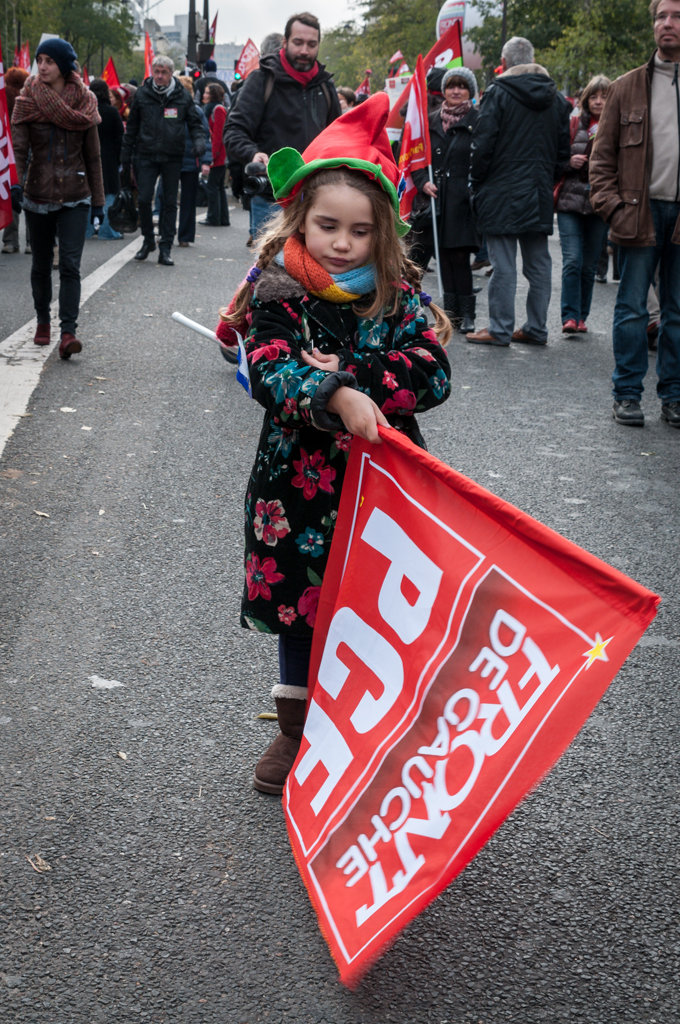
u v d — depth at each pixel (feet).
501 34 123.85
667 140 18.31
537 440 18.29
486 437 18.29
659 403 21.65
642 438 18.79
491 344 26.86
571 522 14.38
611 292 36.68
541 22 122.93
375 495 6.64
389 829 6.18
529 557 5.63
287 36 21.17
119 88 57.00
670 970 6.56
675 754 9.03
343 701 6.86
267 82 21.26
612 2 102.89
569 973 6.49
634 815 8.15
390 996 6.23
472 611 5.87
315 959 6.48
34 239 22.17
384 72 216.13
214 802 7.98
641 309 19.22
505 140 25.11
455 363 24.36
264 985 6.26
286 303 7.06
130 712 9.14
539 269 26.50
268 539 7.42
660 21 17.85
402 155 27.61
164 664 10.00
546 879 7.36
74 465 15.53
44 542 12.69
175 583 11.76
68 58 20.75
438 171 27.45
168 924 6.71
